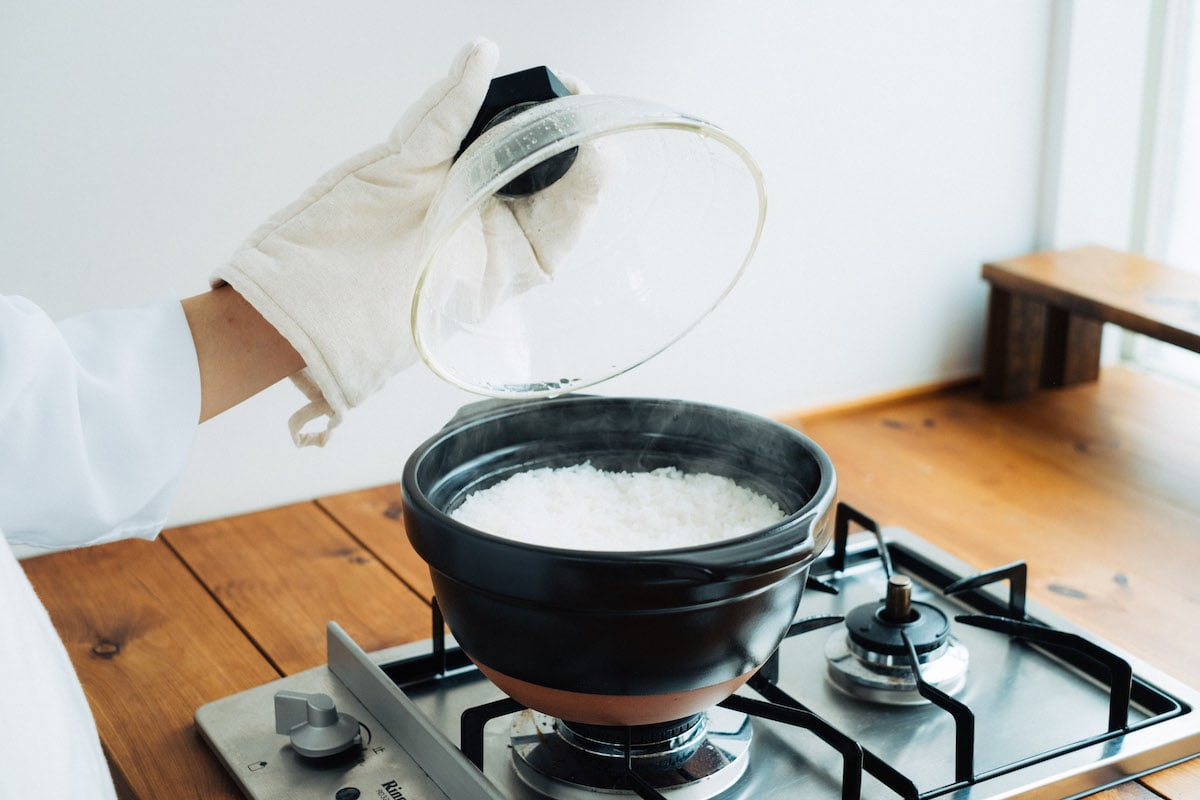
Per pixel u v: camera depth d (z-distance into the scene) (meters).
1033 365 1.73
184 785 1.06
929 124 1.68
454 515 1.03
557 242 0.98
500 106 0.96
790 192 1.63
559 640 0.93
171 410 0.96
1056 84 1.73
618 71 1.51
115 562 1.36
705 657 0.94
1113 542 1.37
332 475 1.50
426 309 0.92
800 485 1.03
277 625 1.26
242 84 1.36
